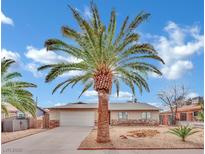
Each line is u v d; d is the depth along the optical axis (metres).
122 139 19.69
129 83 21.17
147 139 19.69
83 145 16.89
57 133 25.89
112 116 38.41
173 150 15.09
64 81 19.98
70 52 18.08
